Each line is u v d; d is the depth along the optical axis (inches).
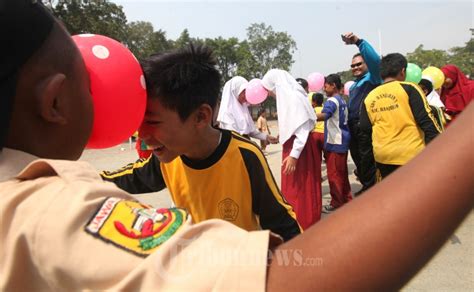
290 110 136.3
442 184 19.2
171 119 54.7
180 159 64.4
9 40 24.0
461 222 19.5
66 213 21.9
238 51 1680.6
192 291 19.9
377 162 139.8
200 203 64.8
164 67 53.0
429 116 126.3
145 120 55.2
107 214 22.5
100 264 20.7
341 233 20.0
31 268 22.1
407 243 18.9
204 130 59.2
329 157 187.6
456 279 110.9
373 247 19.1
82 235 21.5
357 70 201.0
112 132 42.1
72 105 28.1
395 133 131.6
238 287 20.1
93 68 39.0
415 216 19.0
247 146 62.9
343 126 186.4
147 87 52.9
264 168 62.6
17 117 25.7
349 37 181.3
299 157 140.9
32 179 25.1
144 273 20.3
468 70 1525.6
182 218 23.3
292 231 62.9
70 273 20.8
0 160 25.6
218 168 61.5
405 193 19.6
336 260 19.5
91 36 42.9
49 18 26.9
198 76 54.8
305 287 19.7
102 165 398.6
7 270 22.1
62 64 27.2
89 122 30.1
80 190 23.1
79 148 30.1
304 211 142.1
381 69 143.1
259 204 63.2
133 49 1464.1
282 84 139.8
